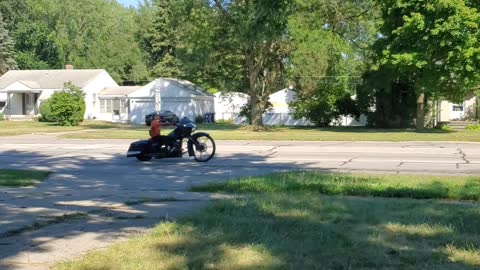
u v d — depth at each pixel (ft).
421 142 87.71
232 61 132.98
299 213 28.50
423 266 18.94
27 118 187.93
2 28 229.25
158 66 249.34
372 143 86.63
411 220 26.61
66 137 105.50
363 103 148.66
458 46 96.02
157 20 248.11
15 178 49.39
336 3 114.21
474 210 29.22
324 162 60.80
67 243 23.65
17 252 22.15
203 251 20.98
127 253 21.08
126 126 154.81
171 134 64.18
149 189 43.21
